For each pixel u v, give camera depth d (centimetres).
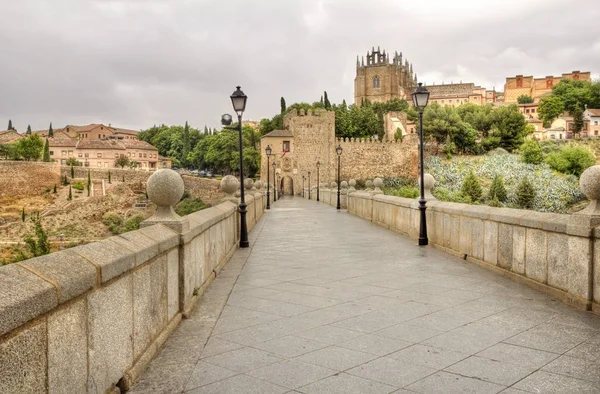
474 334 514
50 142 11900
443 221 1173
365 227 1859
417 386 382
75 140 12700
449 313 598
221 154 10906
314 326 548
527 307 622
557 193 8712
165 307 509
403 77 18275
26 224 6619
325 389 379
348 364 431
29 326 245
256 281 813
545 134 14312
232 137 10888
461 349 468
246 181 2233
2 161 8394
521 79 19462
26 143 9888
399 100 15012
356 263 993
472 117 12700
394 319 573
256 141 11700
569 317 573
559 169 10194
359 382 391
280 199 6269
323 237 1505
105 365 340
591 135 13900
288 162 9306
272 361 439
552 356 446
